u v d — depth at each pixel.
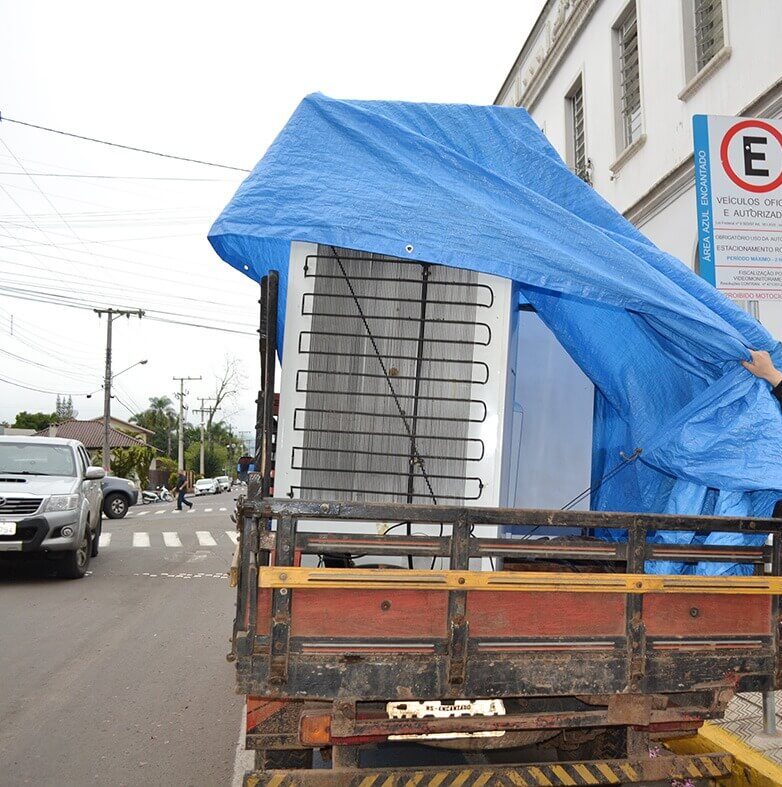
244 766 4.43
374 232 3.79
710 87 10.89
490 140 4.32
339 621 2.97
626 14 13.86
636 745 3.35
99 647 7.07
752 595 3.33
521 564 4.13
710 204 6.57
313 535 3.02
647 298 3.77
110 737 4.89
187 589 10.27
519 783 3.12
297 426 4.03
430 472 3.97
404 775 3.03
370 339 4.04
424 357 4.03
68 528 10.35
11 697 5.64
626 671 3.15
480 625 3.06
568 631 3.13
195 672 6.31
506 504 4.15
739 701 5.11
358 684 2.96
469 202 3.87
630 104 13.97
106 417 41.50
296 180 3.97
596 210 4.26
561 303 4.56
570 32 16.00
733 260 6.55
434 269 4.06
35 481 10.73
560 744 3.80
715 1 11.09
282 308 4.74
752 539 3.65
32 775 4.30
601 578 3.11
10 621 8.12
